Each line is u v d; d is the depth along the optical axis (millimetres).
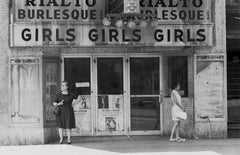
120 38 15359
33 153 13586
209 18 15820
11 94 15242
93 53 16328
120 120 16516
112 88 16516
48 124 15547
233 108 16688
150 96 16625
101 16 15352
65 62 16297
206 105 16016
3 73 15211
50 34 15148
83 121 16391
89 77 16422
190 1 15680
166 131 16531
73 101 16297
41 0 15156
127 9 14086
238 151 13680
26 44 15086
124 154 13266
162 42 15508
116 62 16516
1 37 15156
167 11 15570
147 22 15070
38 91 15352
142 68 16609
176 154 13219
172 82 16547
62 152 13703
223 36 16016
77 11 15289
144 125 16578
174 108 15406
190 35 15656
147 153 13383
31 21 15109
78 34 15242
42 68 15383
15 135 15242
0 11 15148
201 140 15711
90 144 15102
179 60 16422
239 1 16531
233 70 16688
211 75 16031
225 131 16047
